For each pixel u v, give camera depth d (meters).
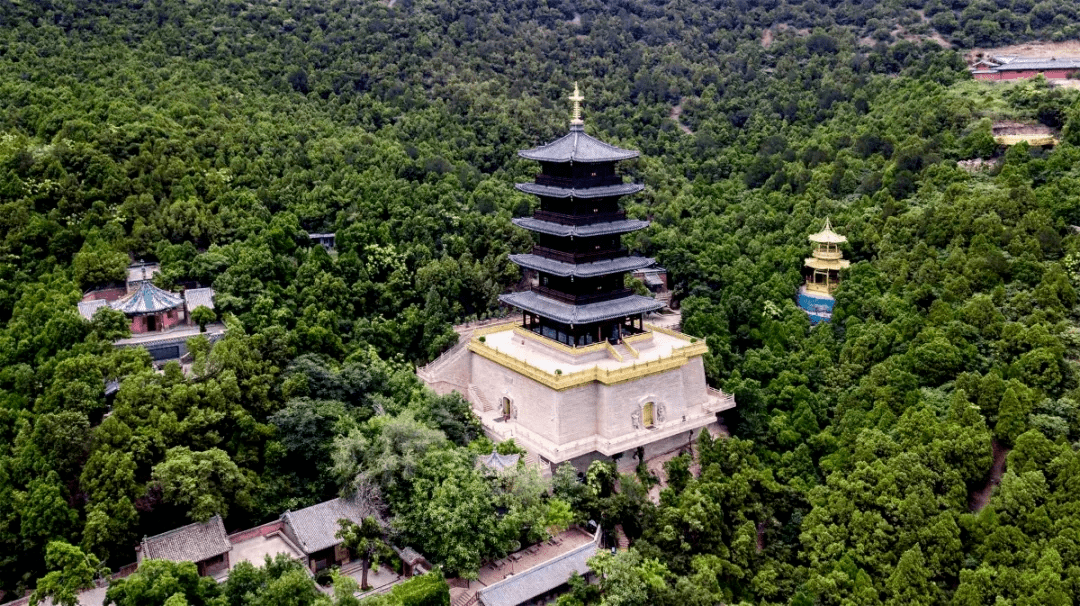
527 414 100.94
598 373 96.88
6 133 137.25
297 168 149.12
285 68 191.88
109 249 115.75
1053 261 110.75
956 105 157.50
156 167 133.50
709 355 112.06
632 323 111.25
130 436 79.38
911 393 96.31
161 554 71.94
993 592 74.44
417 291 126.12
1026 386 91.38
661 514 84.88
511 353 107.56
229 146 148.25
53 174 124.81
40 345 96.75
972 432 87.75
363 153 158.25
